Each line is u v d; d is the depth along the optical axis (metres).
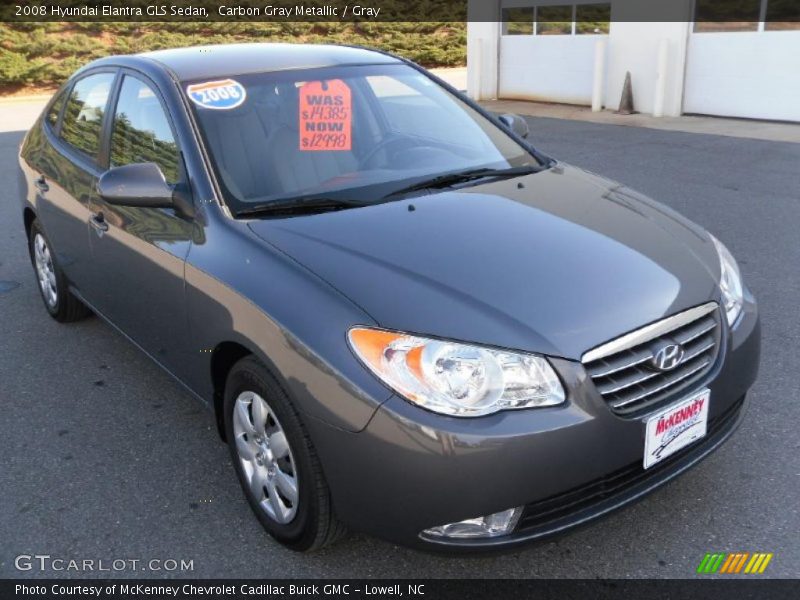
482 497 2.22
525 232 2.81
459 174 3.39
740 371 2.73
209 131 3.19
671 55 12.47
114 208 3.52
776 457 3.21
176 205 3.04
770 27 11.30
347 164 3.31
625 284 2.53
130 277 3.42
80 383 4.10
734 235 6.20
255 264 2.67
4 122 15.18
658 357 2.42
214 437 3.54
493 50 15.83
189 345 3.04
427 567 2.69
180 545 2.84
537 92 15.26
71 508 3.07
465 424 2.20
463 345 2.27
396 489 2.26
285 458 2.64
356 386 2.28
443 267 2.54
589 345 2.32
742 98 11.91
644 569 2.64
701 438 2.62
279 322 2.47
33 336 4.72
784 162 8.84
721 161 9.06
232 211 2.95
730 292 2.84
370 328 2.32
